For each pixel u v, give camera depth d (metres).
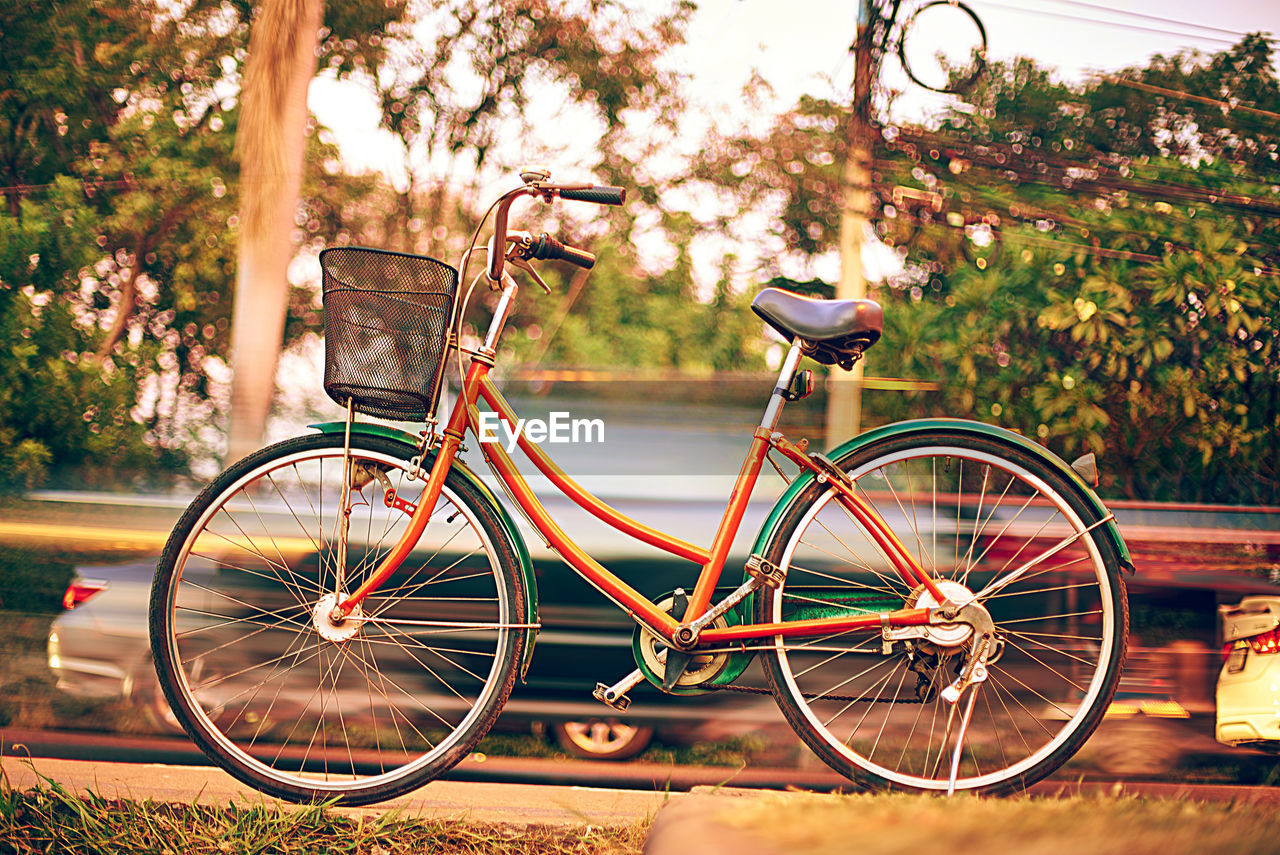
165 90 8.47
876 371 4.16
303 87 4.86
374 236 8.73
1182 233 4.22
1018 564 2.48
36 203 7.13
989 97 4.37
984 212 4.37
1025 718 2.48
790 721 2.18
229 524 2.58
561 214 7.61
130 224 8.13
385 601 2.32
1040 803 1.13
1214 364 4.05
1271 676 2.57
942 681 2.17
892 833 0.98
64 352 6.32
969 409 4.09
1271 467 3.99
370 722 2.58
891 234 4.45
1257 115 4.37
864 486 2.54
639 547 2.56
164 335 8.30
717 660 2.17
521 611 2.18
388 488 2.22
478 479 2.21
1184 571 2.67
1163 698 2.66
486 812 2.24
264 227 4.85
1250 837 0.91
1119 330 4.08
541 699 2.59
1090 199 4.36
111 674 2.73
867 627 2.13
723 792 2.24
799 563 2.44
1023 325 4.20
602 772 2.68
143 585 2.76
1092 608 2.46
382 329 2.03
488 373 2.20
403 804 2.29
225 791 2.34
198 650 2.58
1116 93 4.43
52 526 2.93
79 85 8.10
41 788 2.12
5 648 2.93
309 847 2.00
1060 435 3.98
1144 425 4.05
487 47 8.00
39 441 5.96
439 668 2.54
